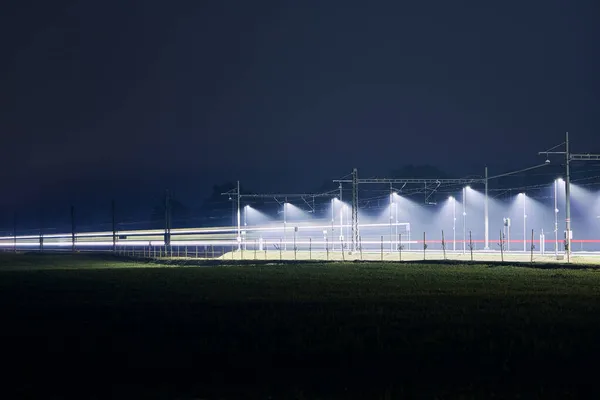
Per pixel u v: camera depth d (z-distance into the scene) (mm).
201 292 45500
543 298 37938
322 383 17938
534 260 76688
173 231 174250
